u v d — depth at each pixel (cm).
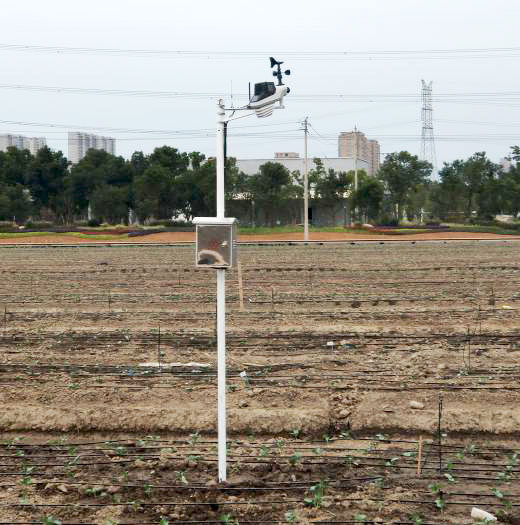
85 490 976
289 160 11450
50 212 10812
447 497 959
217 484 984
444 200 9612
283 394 1343
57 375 1520
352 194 8988
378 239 6938
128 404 1321
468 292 2762
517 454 1105
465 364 1590
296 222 9950
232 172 9344
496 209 9294
